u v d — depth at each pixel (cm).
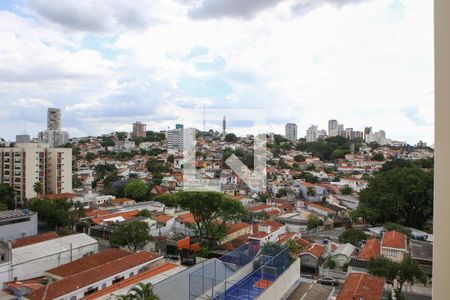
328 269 2172
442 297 241
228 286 1177
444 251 237
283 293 1284
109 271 1925
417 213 3328
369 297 1415
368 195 3600
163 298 1296
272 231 2864
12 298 1720
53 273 1997
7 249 2258
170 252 2761
